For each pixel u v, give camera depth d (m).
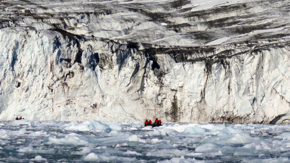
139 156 20.89
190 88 61.00
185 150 22.84
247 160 19.39
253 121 57.88
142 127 44.97
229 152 22.41
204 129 36.38
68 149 23.17
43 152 21.83
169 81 62.44
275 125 52.12
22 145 24.80
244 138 28.09
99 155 19.94
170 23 99.88
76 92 61.81
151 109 62.28
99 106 61.53
